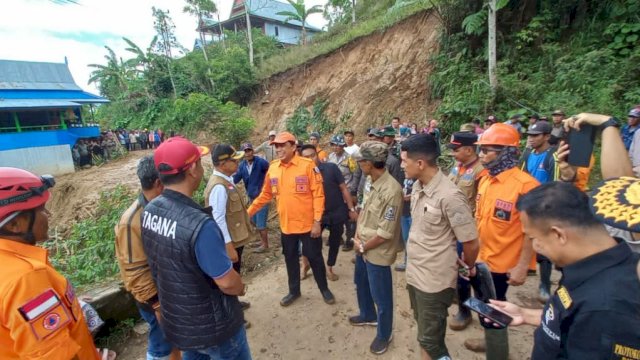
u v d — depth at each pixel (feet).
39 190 4.45
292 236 11.27
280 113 53.57
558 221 3.29
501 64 27.78
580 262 3.21
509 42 29.40
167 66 79.25
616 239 3.28
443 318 6.89
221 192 9.46
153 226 5.40
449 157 24.76
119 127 85.46
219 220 9.27
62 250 18.65
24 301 3.87
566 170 6.75
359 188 16.39
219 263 5.05
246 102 62.08
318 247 11.28
